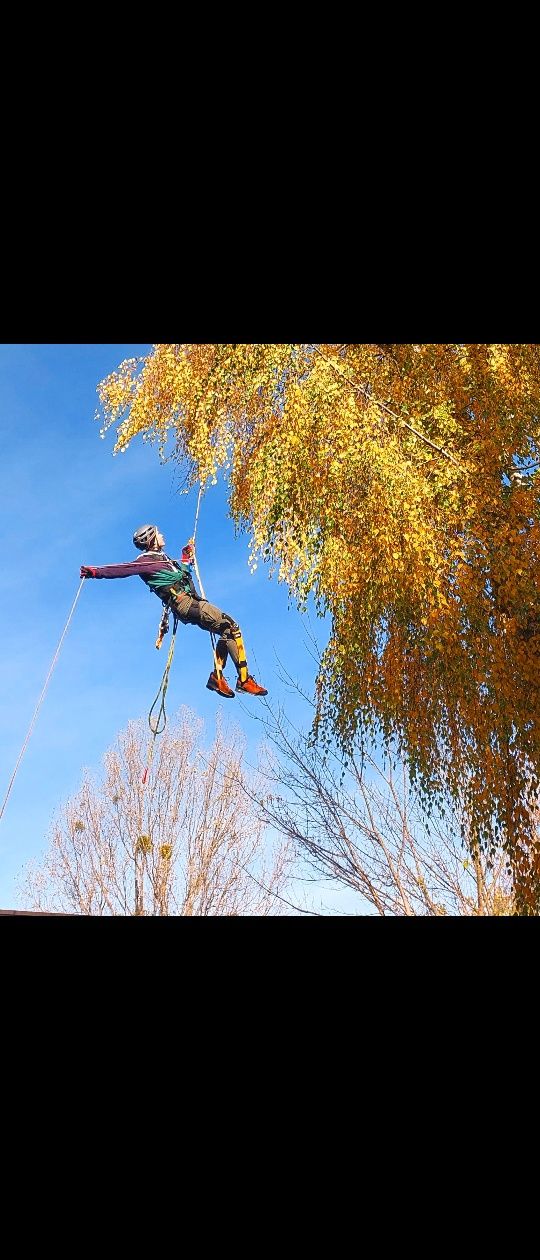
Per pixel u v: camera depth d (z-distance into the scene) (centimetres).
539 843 788
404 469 727
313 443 751
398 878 941
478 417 809
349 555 760
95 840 1841
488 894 900
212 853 1753
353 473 735
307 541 779
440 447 777
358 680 917
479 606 747
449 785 864
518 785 795
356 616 847
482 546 743
